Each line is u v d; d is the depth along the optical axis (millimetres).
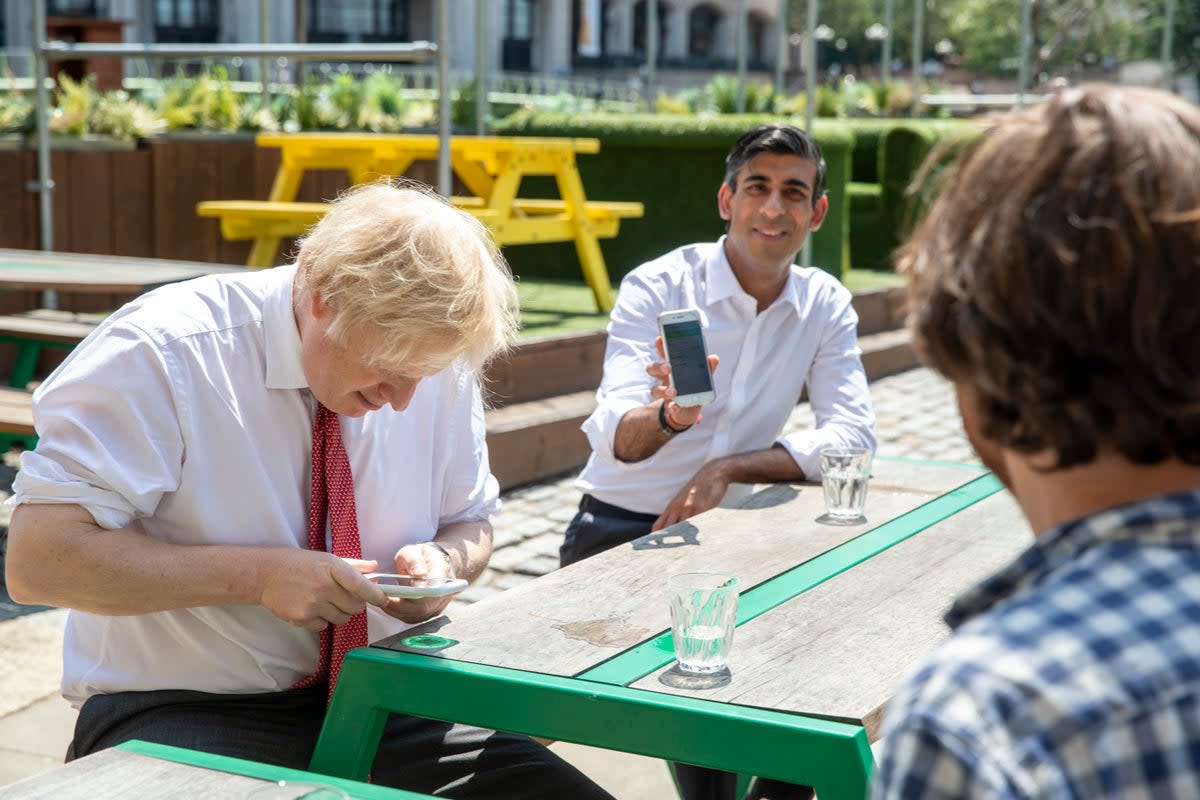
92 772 1467
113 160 7496
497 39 35844
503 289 1845
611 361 2895
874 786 757
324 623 1778
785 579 2045
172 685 1914
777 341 3008
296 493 1926
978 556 2178
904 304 882
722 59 45094
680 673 1615
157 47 6410
